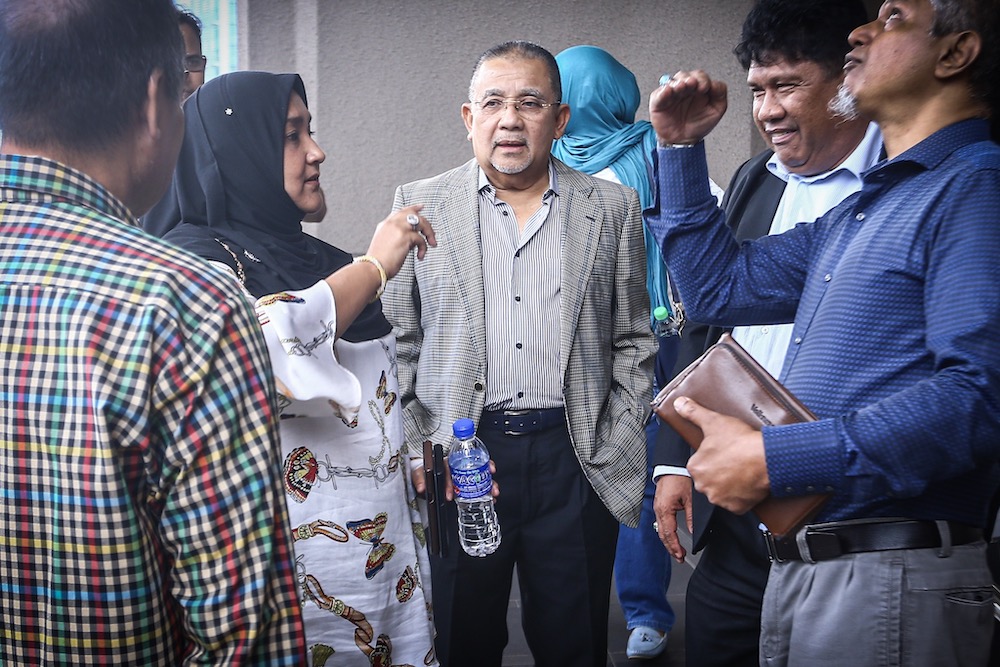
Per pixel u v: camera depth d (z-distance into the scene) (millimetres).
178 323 990
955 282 1353
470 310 2352
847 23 1980
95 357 965
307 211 1917
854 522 1467
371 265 1613
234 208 1807
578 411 2350
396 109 4809
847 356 1472
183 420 982
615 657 3010
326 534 1693
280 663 1021
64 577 986
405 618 1815
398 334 2436
